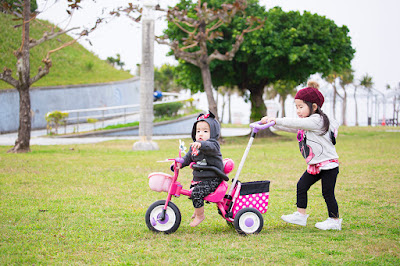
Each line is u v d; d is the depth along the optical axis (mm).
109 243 3631
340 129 28047
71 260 3184
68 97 26031
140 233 3973
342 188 6488
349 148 13352
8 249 3436
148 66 13727
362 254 3283
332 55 18828
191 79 19484
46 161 9961
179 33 18625
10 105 22844
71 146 14852
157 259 3180
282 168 8859
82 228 4172
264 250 3404
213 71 19719
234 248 3457
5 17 29016
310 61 17266
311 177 4246
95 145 15516
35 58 28359
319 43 18438
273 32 17531
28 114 12281
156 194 6078
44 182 7023
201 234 3979
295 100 4277
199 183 4020
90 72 31375
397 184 6809
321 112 4168
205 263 3066
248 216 3959
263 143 16953
